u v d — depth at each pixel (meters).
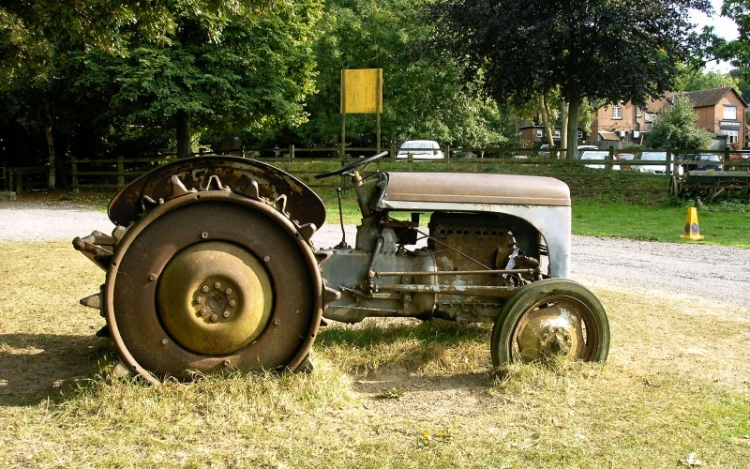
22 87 19.02
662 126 47.00
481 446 3.38
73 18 9.34
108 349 4.84
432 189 4.53
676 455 3.34
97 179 21.66
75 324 5.61
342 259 4.62
